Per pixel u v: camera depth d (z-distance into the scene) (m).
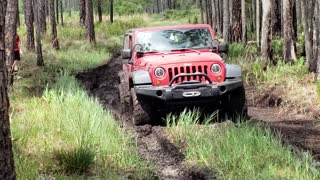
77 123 11.05
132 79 12.54
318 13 15.74
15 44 17.61
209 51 13.23
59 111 12.41
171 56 12.69
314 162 9.40
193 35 13.45
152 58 12.70
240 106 12.59
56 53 28.33
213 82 12.27
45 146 10.24
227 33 23.97
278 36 25.59
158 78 12.23
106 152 10.05
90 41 33.97
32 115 12.33
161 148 10.97
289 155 9.43
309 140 11.16
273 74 16.69
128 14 77.62
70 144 10.32
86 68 24.52
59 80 17.86
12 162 6.96
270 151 9.73
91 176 9.29
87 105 12.91
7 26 16.17
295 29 23.56
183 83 12.14
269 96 15.04
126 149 10.34
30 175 8.82
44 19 38.53
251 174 9.02
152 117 12.52
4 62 6.79
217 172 9.41
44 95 14.69
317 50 15.80
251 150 9.77
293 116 13.34
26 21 28.41
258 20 21.92
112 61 28.45
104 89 18.39
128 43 14.34
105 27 50.03
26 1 28.28
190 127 11.48
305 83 15.24
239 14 25.66
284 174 8.95
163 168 9.92
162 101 12.34
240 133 10.50
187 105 12.55
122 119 13.30
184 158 10.29
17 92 16.06
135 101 12.49
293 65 17.48
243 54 20.92
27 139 10.48
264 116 13.59
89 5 34.12
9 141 6.89
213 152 10.00
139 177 9.38
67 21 59.09
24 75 20.17
